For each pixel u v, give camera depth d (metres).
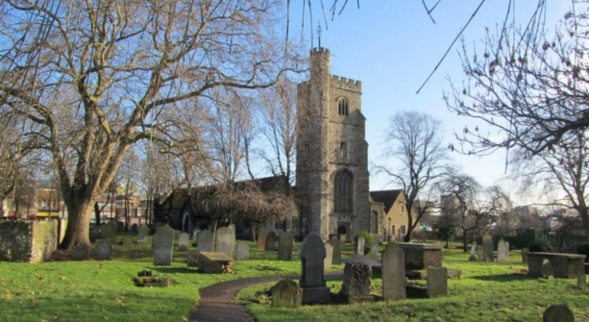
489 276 21.66
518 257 38.00
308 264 14.45
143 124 18.08
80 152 19.38
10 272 15.10
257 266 21.72
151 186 31.14
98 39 13.26
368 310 12.02
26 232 19.30
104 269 17.39
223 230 23.72
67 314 9.32
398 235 79.31
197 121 21.59
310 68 23.42
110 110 16.78
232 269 19.56
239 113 21.98
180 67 12.49
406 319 11.01
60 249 23.53
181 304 11.39
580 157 8.48
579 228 38.47
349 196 65.44
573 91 6.38
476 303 13.01
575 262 21.34
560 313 8.73
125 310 10.08
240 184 35.31
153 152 22.61
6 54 3.67
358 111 67.44
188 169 23.55
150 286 15.31
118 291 12.88
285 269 21.34
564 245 42.34
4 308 9.62
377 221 71.56
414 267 20.89
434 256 20.92
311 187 61.12
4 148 4.84
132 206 93.44
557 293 15.88
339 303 14.12
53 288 12.95
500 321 10.80
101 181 24.19
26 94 3.85
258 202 35.66
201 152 22.89
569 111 6.40
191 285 16.11
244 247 24.81
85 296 11.48
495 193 61.44
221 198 31.39
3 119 4.21
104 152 19.92
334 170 64.19
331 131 64.69
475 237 53.44
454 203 53.47
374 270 20.67
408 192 55.09
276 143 45.78
